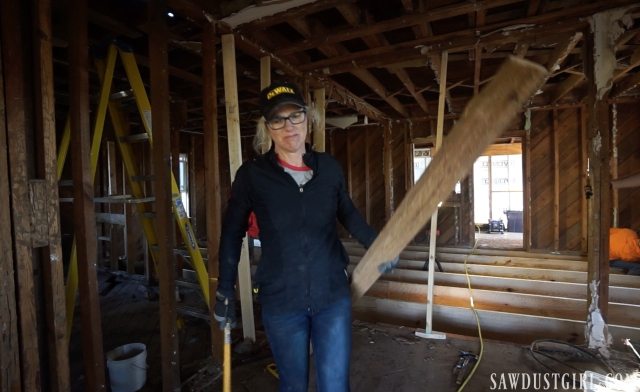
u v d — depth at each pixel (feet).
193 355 7.98
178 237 12.38
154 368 7.42
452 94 16.44
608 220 7.40
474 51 9.24
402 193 21.16
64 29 7.98
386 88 14.84
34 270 4.45
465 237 20.06
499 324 9.25
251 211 3.88
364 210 22.31
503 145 29.53
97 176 16.38
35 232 4.25
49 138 4.40
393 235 3.16
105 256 16.66
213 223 7.38
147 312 10.92
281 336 3.63
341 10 7.31
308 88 10.65
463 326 9.65
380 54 9.62
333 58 9.78
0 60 3.93
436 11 7.44
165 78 5.99
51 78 4.43
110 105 7.77
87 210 4.92
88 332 5.00
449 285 12.96
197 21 7.23
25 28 4.39
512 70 2.07
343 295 3.73
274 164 3.66
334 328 3.66
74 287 6.13
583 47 7.82
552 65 10.35
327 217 3.71
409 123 20.59
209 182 7.41
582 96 16.74
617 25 7.21
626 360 7.02
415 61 10.16
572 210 17.60
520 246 20.75
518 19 7.90
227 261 3.86
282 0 6.75
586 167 16.92
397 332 8.70
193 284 8.50
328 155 3.93
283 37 9.11
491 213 32.17
